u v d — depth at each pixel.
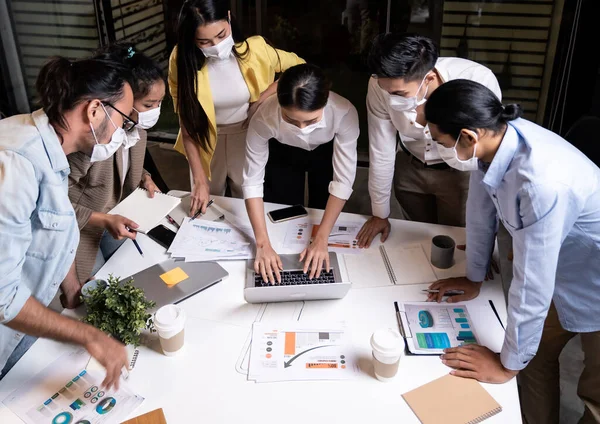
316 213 2.02
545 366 1.86
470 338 1.48
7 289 1.21
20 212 1.20
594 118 1.79
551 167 1.21
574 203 1.27
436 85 1.66
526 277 1.26
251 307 1.60
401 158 2.23
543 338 1.80
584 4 2.72
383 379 1.36
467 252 1.60
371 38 3.34
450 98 1.22
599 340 1.58
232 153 2.40
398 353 1.30
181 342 1.42
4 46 3.80
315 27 3.40
